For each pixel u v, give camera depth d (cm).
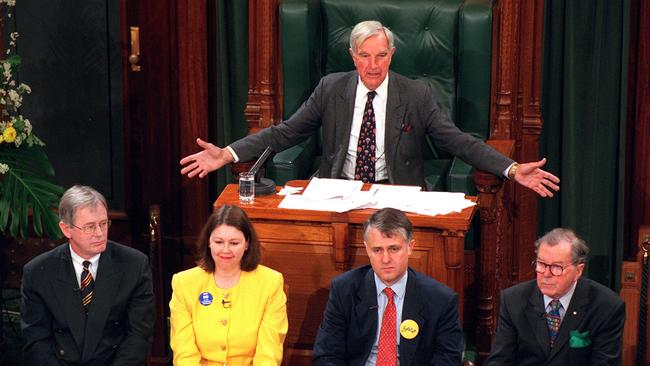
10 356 1973
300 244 1606
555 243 1422
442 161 2003
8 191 1930
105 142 2262
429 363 1466
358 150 1869
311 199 1622
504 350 1495
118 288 1523
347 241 1577
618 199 2095
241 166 1819
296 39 1980
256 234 1486
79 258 1526
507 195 1997
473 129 1988
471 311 1944
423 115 1845
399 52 1998
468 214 1556
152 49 2208
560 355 1464
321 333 1489
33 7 2209
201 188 2266
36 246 2264
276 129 1866
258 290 1486
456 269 1565
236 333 1478
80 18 2206
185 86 2223
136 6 2192
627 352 1739
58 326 1519
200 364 1488
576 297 1464
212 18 2223
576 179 2122
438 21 1977
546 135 2139
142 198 2284
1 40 2227
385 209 1438
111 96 2238
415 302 1456
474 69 1956
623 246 2147
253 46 2083
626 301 1727
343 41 2023
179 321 1487
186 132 2247
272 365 1462
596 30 2052
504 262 1977
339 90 1872
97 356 1517
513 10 1953
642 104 2056
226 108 2242
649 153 2075
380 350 1462
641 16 2019
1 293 2044
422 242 1573
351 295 1478
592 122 2094
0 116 2208
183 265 2306
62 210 1484
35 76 2244
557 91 2111
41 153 2006
